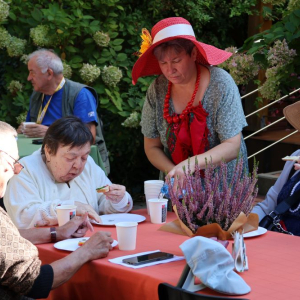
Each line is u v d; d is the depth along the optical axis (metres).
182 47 3.48
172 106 3.77
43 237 2.86
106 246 2.58
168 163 3.86
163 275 2.26
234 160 3.66
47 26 6.65
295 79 4.80
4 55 7.11
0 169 2.37
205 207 2.43
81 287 2.57
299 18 4.66
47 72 5.12
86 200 3.47
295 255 2.58
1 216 2.26
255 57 4.84
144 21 7.45
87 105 5.22
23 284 2.27
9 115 7.01
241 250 2.31
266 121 8.19
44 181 3.29
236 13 7.74
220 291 2.04
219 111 3.61
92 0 6.88
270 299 2.01
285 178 3.59
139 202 7.79
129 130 7.50
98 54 6.96
